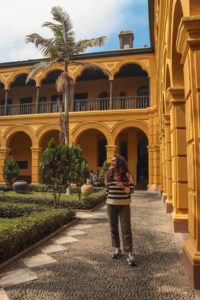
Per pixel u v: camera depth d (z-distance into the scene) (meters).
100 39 13.22
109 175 3.77
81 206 8.34
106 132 16.77
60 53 13.52
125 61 16.98
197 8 2.86
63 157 7.10
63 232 5.44
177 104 5.28
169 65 5.43
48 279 3.06
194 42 2.85
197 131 2.83
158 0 7.76
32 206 7.07
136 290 2.78
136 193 14.53
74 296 2.65
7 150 18.59
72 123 17.36
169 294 2.68
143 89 20.34
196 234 2.81
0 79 19.53
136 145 19.75
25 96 22.83
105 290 2.78
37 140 18.00
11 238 3.75
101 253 4.03
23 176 21.86
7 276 3.15
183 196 5.32
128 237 3.59
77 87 21.52
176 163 5.33
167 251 4.12
